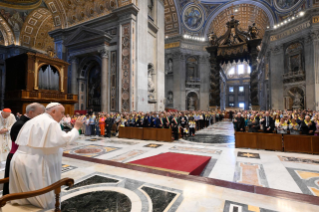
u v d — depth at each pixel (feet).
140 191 10.55
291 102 70.54
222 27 109.91
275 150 24.11
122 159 19.97
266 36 80.48
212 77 76.74
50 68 47.80
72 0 59.88
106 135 36.24
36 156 7.06
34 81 43.93
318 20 60.70
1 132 15.84
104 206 8.93
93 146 27.02
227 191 10.53
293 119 26.48
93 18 57.00
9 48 75.10
